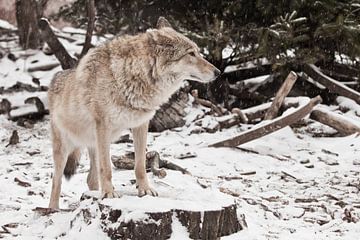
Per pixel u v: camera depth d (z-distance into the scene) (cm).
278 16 1453
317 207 827
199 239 602
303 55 1427
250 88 1611
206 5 1555
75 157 782
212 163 1102
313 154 1191
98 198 645
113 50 663
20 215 722
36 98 1481
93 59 675
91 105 668
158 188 809
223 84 1559
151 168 939
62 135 743
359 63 1523
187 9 1584
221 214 618
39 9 1981
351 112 1431
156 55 657
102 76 658
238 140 1201
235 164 1103
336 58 1725
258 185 966
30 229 661
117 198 630
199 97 1552
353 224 737
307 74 1503
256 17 1515
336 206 838
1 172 1006
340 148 1227
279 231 704
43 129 1416
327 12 1412
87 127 698
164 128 1356
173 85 684
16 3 1958
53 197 746
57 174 747
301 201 866
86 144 724
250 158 1142
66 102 710
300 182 996
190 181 909
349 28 1362
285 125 1223
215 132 1335
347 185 976
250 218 738
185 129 1353
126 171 979
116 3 1630
